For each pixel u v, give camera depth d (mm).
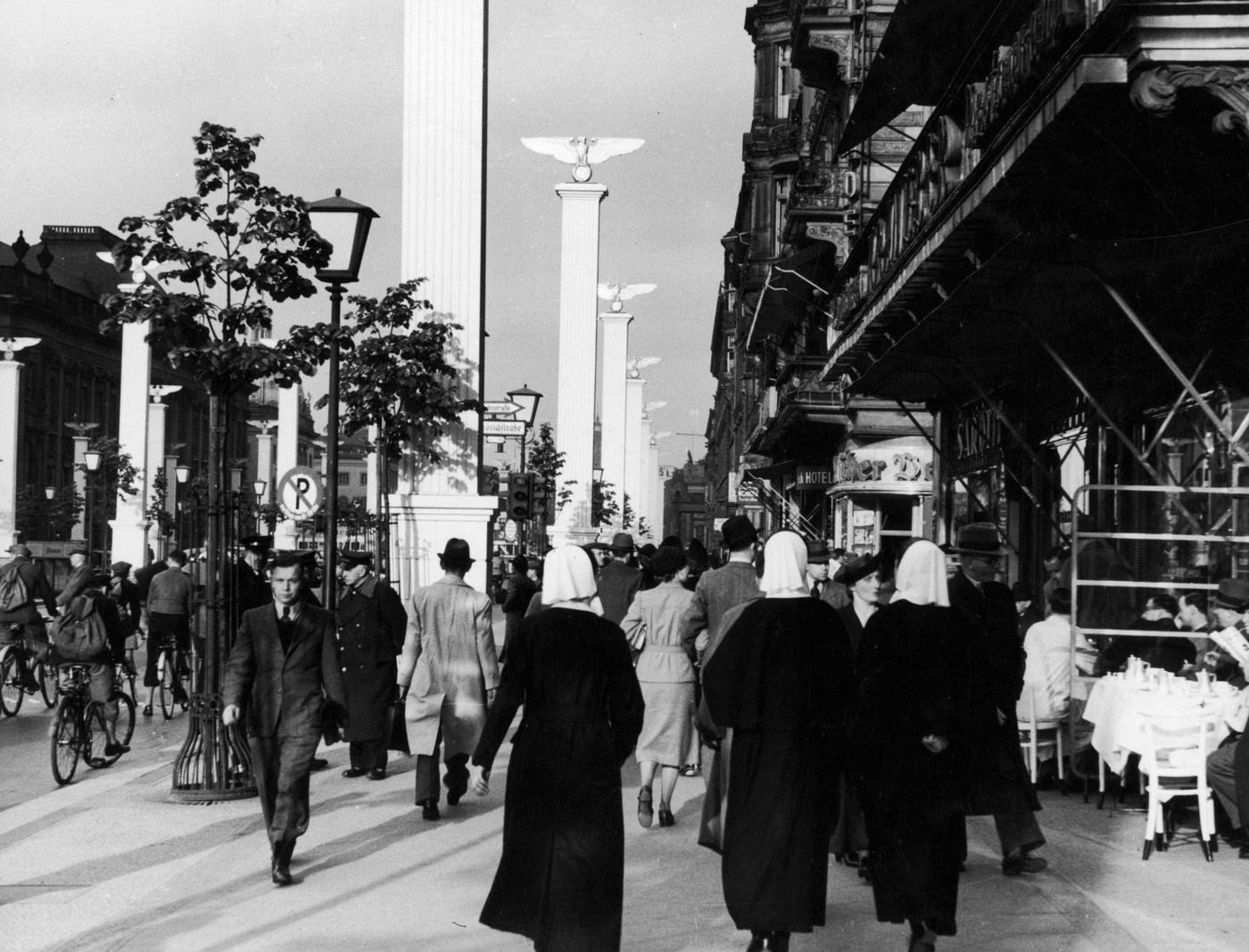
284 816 8031
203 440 124312
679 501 152000
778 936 6273
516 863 5984
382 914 7320
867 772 6266
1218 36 7621
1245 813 7516
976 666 6297
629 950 6590
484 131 23250
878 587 10000
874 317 16016
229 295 11594
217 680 11250
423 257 22641
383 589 12281
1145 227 10266
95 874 8398
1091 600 11891
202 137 11414
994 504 18781
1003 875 8172
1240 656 9508
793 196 33438
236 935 6902
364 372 22234
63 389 101438
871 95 17734
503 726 6090
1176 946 6574
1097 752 10750
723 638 6430
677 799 11258
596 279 44469
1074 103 8273
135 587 18188
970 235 11625
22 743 15391
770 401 44062
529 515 25359
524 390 30484
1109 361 13328
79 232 112438
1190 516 11633
